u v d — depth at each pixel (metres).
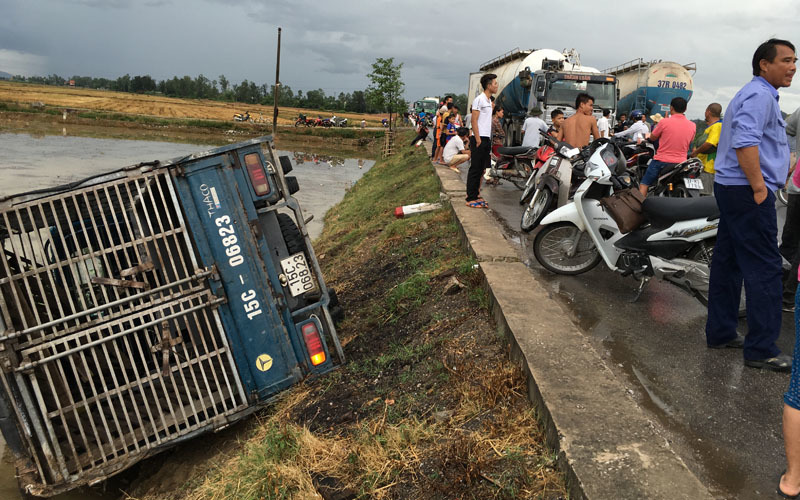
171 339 4.64
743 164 3.44
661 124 8.00
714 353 4.06
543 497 2.59
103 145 37.72
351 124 71.19
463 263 5.92
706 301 4.61
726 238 3.88
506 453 2.90
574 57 16.80
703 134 13.92
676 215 4.66
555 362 3.44
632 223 4.95
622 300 5.18
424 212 9.66
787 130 6.02
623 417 2.89
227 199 4.79
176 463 4.96
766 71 3.49
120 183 4.53
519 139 17.25
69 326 4.52
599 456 2.59
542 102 14.32
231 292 4.82
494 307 4.55
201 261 4.76
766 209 3.54
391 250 8.33
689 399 3.46
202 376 5.07
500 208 9.16
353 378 4.77
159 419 4.89
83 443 4.60
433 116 41.28
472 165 8.08
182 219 4.71
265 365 4.96
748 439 3.05
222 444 4.91
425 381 4.08
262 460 3.63
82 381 4.91
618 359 4.00
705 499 2.32
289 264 5.07
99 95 103.81
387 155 34.53
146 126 57.50
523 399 3.39
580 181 7.54
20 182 20.39
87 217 4.94
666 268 4.73
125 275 4.53
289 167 5.14
